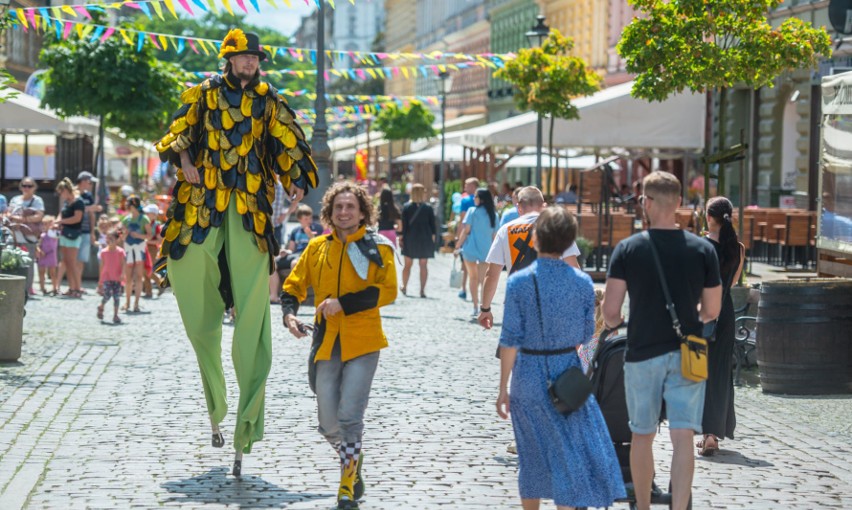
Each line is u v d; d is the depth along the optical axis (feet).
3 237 73.77
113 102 119.24
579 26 222.07
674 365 25.45
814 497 29.86
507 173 245.65
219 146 31.45
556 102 109.29
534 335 24.49
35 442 34.91
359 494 28.63
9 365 50.26
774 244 106.73
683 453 25.31
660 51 68.18
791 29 69.05
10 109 112.78
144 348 56.65
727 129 125.49
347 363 28.68
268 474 31.58
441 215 153.69
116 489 29.53
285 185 32.63
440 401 42.78
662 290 25.45
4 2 52.60
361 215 29.09
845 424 40.40
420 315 74.33
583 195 131.23
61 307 76.84
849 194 54.03
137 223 74.59
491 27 297.12
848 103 53.42
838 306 45.80
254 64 31.65
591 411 24.64
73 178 138.92
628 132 114.83
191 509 27.76
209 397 33.01
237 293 31.53
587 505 23.95
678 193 25.88
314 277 29.14
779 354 45.78
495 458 33.65
